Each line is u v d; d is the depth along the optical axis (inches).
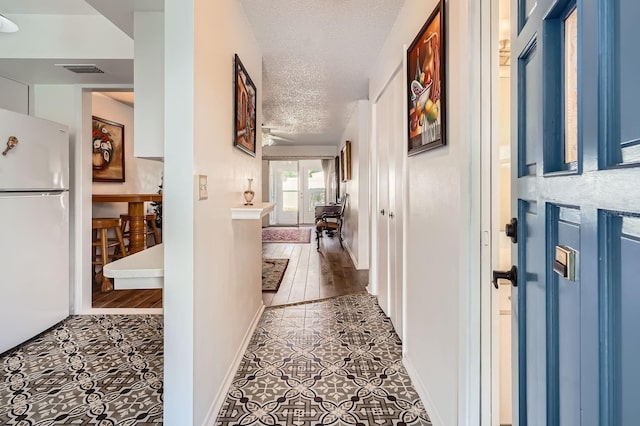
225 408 71.7
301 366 89.0
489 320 55.5
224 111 76.8
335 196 369.7
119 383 80.0
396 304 110.6
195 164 58.4
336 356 94.6
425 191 74.7
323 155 360.2
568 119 29.1
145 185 220.2
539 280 33.9
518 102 39.0
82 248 127.6
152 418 67.6
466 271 55.4
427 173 73.7
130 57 105.2
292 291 158.6
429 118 70.5
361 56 125.7
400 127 101.3
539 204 33.5
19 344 99.0
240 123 89.8
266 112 210.8
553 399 31.3
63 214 116.6
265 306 136.7
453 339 59.3
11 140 96.0
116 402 72.7
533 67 35.2
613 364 22.0
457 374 57.6
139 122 74.9
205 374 64.4
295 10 93.4
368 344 102.3
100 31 105.0
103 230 157.6
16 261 97.8
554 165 31.1
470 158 55.3
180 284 57.7
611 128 21.9
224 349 77.2
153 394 75.6
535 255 35.0
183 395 58.0
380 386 80.2
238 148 88.9
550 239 31.6
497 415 55.9
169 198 57.5
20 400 73.4
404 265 91.5
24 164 100.2
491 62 54.9
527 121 37.3
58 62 107.5
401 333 103.5
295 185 495.2
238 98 86.9
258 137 118.8
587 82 24.3
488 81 54.9
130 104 198.1
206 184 64.1
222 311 75.5
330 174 425.1
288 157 362.0
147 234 200.1
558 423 30.5
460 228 56.2
